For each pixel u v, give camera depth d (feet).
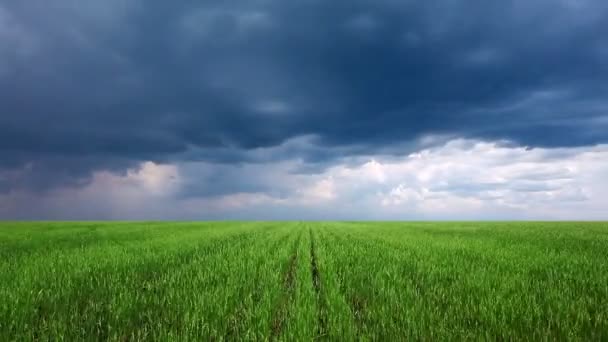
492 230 118.93
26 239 73.10
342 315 20.53
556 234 92.58
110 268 35.73
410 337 17.19
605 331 17.33
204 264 38.70
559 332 17.65
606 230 115.34
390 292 25.05
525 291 25.02
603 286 26.45
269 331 18.69
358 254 48.16
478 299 23.56
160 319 19.76
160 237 80.84
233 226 155.53
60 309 21.77
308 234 99.71
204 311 21.13
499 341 17.06
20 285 26.73
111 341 17.22
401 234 97.09
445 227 148.77
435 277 31.24
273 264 38.73
